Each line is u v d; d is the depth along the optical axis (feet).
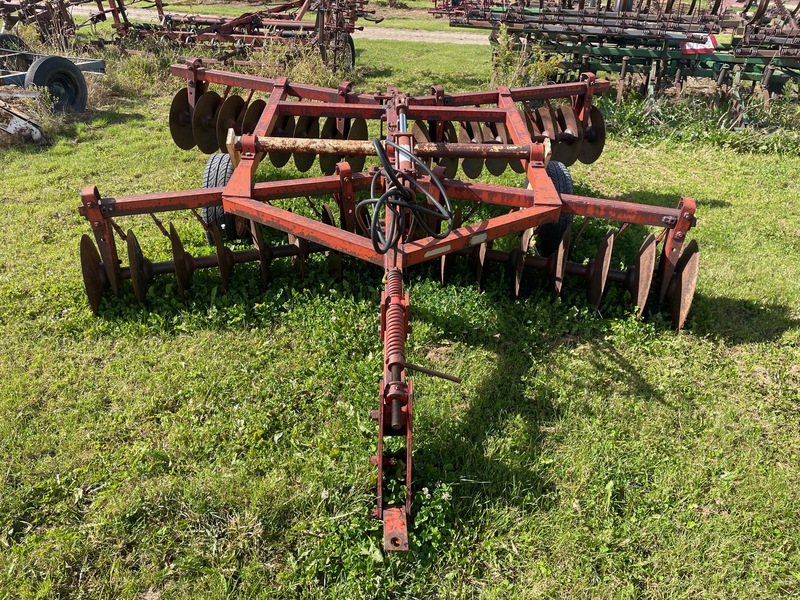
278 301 18.79
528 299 19.11
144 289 18.44
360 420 14.37
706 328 18.58
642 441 14.32
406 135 17.22
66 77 38.04
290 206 24.52
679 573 11.55
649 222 17.13
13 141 32.27
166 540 11.85
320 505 12.34
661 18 42.93
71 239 22.82
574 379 16.22
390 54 68.39
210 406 14.85
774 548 12.06
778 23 45.27
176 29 58.44
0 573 11.13
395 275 12.67
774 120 39.22
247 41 53.01
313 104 21.06
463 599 10.87
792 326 19.01
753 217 26.91
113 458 13.51
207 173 22.95
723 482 13.32
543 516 12.35
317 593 10.88
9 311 18.17
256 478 13.05
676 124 39.22
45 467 13.17
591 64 46.60
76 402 14.92
